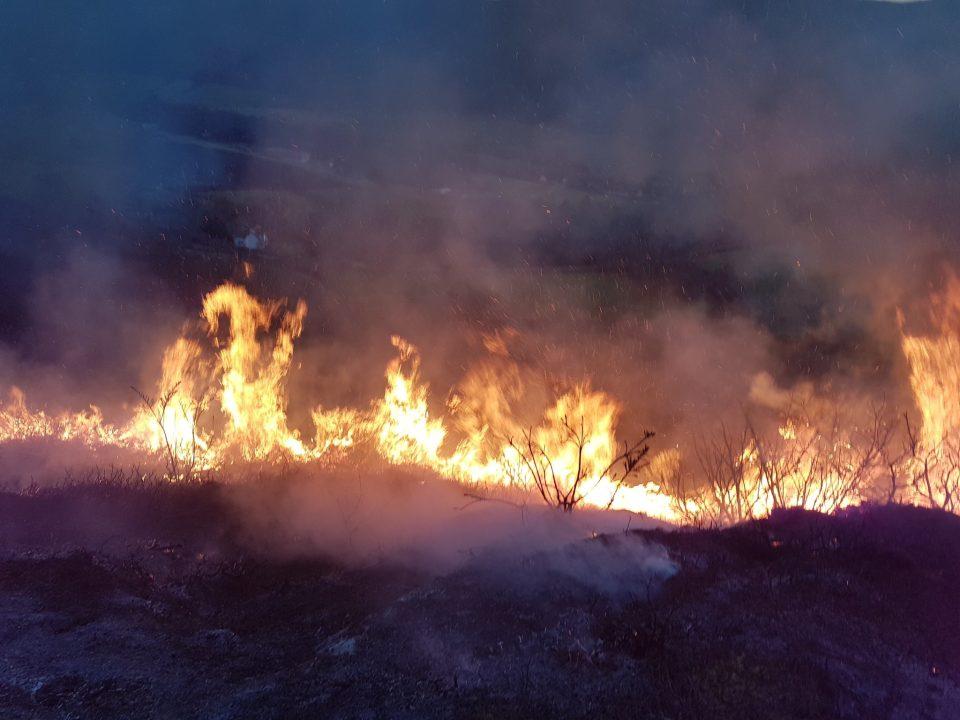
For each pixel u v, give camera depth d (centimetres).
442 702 373
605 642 415
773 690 376
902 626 432
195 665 424
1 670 400
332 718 365
